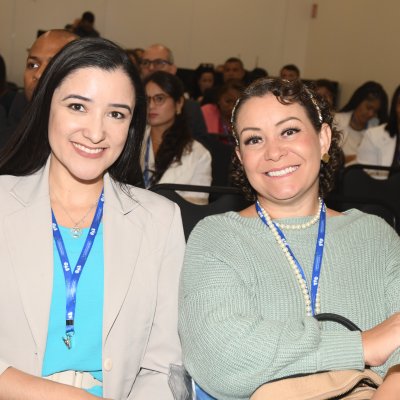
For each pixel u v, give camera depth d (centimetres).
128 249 178
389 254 193
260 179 192
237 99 196
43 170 181
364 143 523
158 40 1041
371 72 895
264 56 1085
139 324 179
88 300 171
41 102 175
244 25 1071
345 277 185
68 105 169
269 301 179
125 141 184
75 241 176
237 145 199
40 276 167
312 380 161
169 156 379
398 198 375
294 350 161
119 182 191
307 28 1087
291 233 191
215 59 1068
